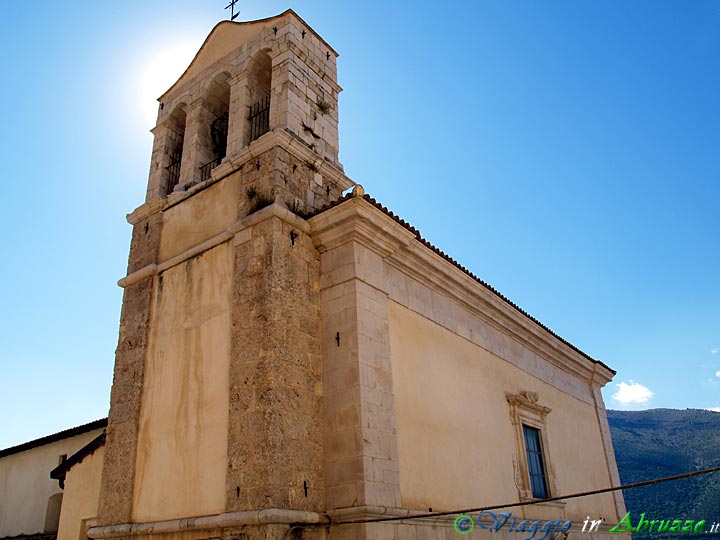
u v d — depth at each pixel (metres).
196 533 9.38
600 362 21.19
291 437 9.21
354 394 9.69
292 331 10.02
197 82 14.84
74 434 19.27
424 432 11.16
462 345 13.63
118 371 12.12
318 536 8.94
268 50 13.60
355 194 10.59
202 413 10.21
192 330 11.16
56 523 19.05
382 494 9.24
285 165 11.50
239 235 11.02
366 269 10.93
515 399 14.77
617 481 20.00
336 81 14.30
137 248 13.36
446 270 13.27
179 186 13.41
